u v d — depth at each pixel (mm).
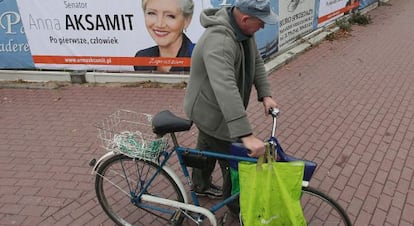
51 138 4602
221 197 3338
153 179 2844
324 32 8852
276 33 6922
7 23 6105
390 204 3420
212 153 2598
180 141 4438
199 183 3295
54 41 6191
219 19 2287
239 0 2236
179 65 6078
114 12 5824
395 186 3656
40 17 6012
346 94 5703
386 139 4469
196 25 5727
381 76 6434
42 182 3775
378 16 11047
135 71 6238
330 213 3047
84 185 3713
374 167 3943
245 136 2248
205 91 2568
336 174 3828
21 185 3740
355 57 7422
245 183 2303
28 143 4512
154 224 3189
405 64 7023
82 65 6320
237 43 2354
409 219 3250
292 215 2248
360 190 3600
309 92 5777
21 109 5453
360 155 4148
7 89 6188
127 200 3416
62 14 5953
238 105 2213
